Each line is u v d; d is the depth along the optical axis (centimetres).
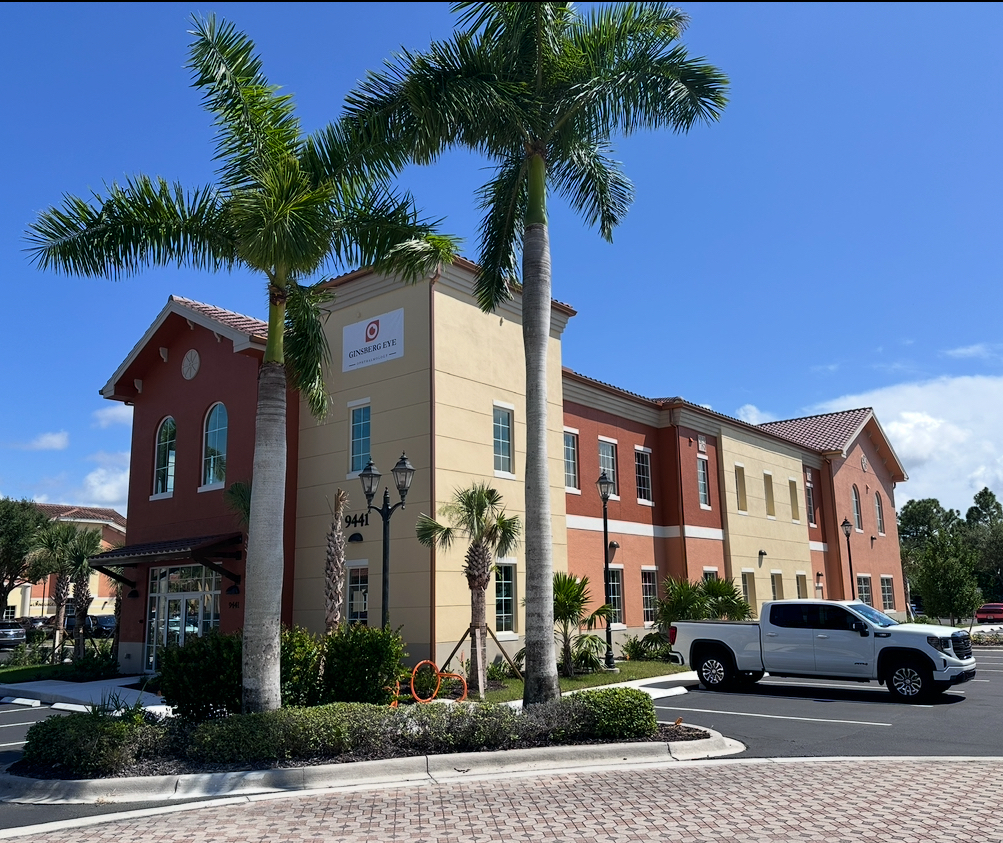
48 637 2975
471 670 1517
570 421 2308
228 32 1098
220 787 818
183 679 1063
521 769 905
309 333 1276
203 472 2123
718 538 2797
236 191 1041
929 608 3466
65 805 770
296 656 1204
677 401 2658
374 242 1193
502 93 1167
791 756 970
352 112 1156
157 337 2286
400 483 1467
